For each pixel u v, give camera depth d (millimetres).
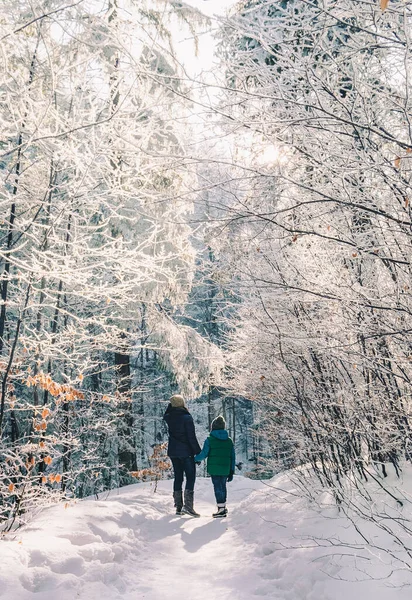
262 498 6207
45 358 5449
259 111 2568
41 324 6246
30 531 4340
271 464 6672
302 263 3686
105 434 11211
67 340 5707
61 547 3924
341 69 2689
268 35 2395
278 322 4145
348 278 3459
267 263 3852
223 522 5902
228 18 2352
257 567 4156
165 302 13570
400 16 2377
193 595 3717
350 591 3062
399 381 3822
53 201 4488
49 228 3684
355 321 3207
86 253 3889
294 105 2584
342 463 4602
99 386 11594
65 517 4812
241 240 3314
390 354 3453
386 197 2746
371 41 2502
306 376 4812
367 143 2664
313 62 2402
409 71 2576
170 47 2574
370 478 4406
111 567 3953
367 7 2412
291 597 3465
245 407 20984
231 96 2578
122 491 8500
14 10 2996
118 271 4020
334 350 3322
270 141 2686
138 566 4379
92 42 3006
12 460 5047
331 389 4438
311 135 2672
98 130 3545
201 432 27531
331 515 4363
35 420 5316
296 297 3432
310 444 4664
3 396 4664
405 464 4367
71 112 3834
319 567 3600
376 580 3008
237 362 6699
